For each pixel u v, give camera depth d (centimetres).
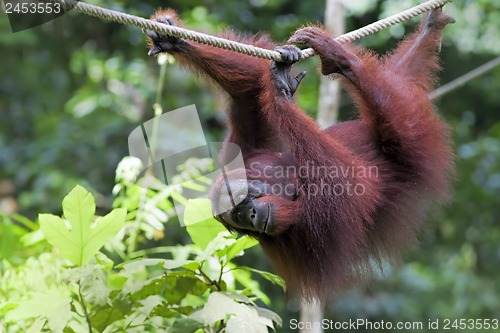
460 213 1955
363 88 761
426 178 785
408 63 880
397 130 767
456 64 1978
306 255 771
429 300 1819
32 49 2028
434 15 894
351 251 748
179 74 1773
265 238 788
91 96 1803
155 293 746
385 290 1830
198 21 1623
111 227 715
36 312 707
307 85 1673
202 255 738
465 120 2081
